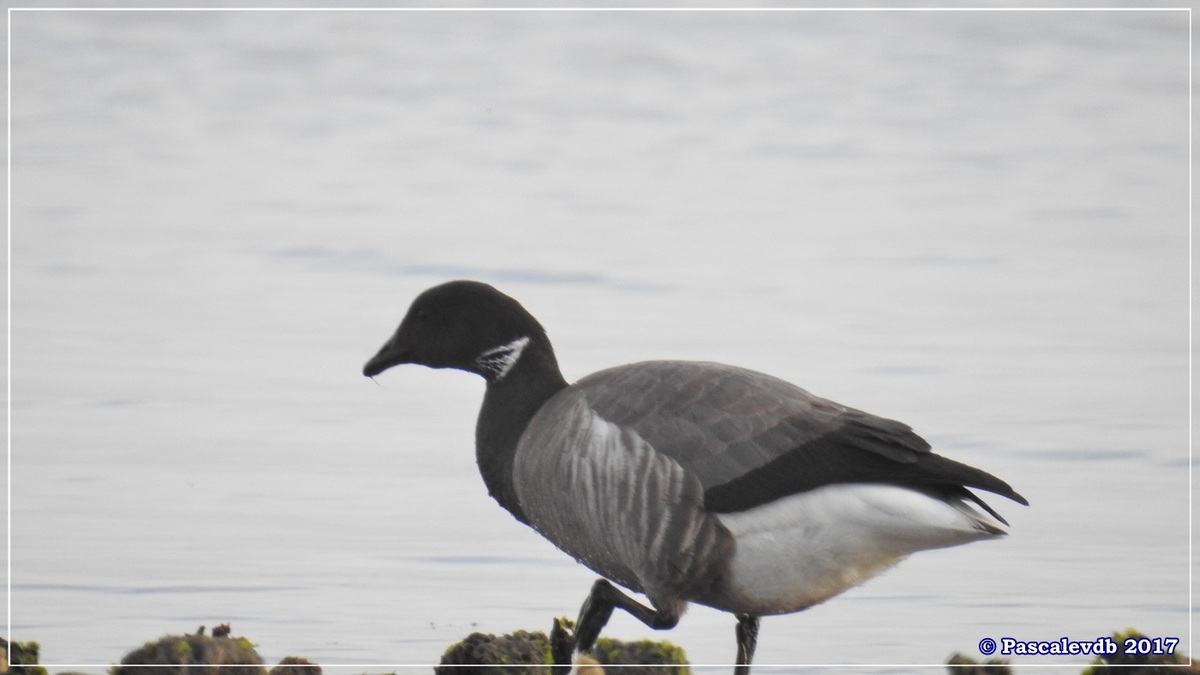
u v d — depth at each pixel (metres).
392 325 21.33
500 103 39.81
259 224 27.78
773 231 27.36
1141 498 14.48
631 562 9.94
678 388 10.02
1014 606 12.15
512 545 13.52
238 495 14.65
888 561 9.78
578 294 22.97
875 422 9.74
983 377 18.67
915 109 38.47
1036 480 15.03
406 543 13.47
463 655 10.06
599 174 32.66
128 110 38.09
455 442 16.58
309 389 18.47
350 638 11.38
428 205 29.64
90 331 20.83
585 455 9.99
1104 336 20.58
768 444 9.68
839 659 11.26
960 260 25.12
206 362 19.47
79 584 12.33
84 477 15.10
